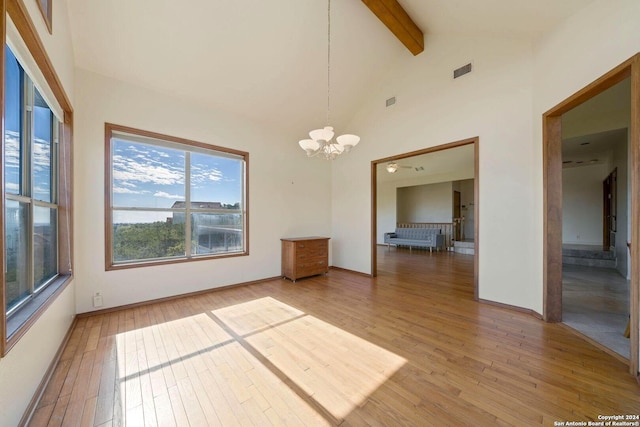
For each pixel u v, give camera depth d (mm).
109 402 1563
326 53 3748
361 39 3770
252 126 4375
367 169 4949
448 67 3711
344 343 2297
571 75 2363
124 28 2715
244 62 3439
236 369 1906
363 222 5039
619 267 4645
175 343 2287
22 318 1502
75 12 2492
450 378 1792
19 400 1347
